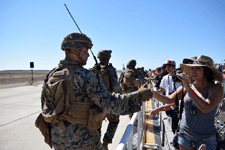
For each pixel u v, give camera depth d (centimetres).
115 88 284
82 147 129
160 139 371
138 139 264
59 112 118
